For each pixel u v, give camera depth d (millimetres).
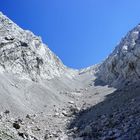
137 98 41781
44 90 68500
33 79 72938
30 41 87438
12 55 73125
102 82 96500
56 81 86375
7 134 28125
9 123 34562
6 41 74938
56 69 97875
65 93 76750
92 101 62969
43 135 36938
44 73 83500
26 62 76062
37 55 82812
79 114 49438
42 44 95812
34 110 52969
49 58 97688
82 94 79562
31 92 63219
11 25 86438
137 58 74500
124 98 46719
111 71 92000
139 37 92938
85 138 32031
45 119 46250
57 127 42094
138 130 26812
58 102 64312
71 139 33438
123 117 34500
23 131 33031
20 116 45438
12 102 50031
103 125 35000
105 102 52000
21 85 64375
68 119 47281
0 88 53938
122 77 82188
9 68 69062
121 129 29750
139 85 54344
